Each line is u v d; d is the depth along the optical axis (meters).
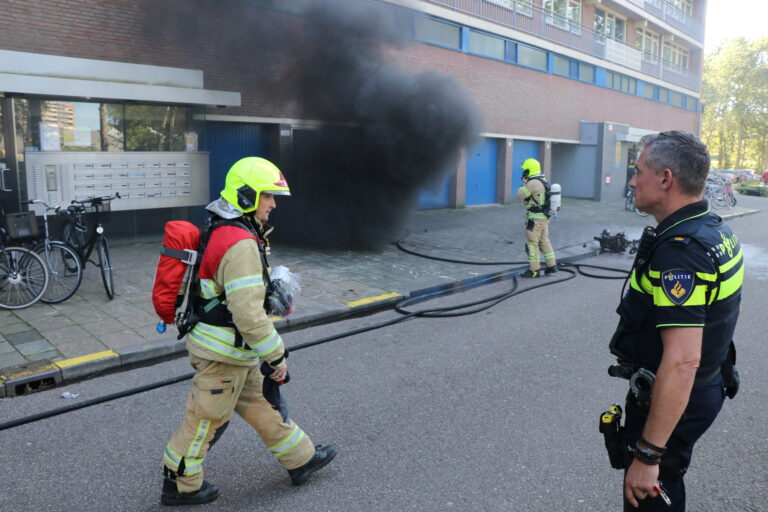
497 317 6.31
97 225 6.39
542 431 3.61
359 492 2.94
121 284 7.03
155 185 9.52
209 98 9.62
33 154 8.30
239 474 3.12
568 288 7.80
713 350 1.82
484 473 3.12
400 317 6.19
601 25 23.89
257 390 2.84
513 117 18.55
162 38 10.08
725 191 21.31
